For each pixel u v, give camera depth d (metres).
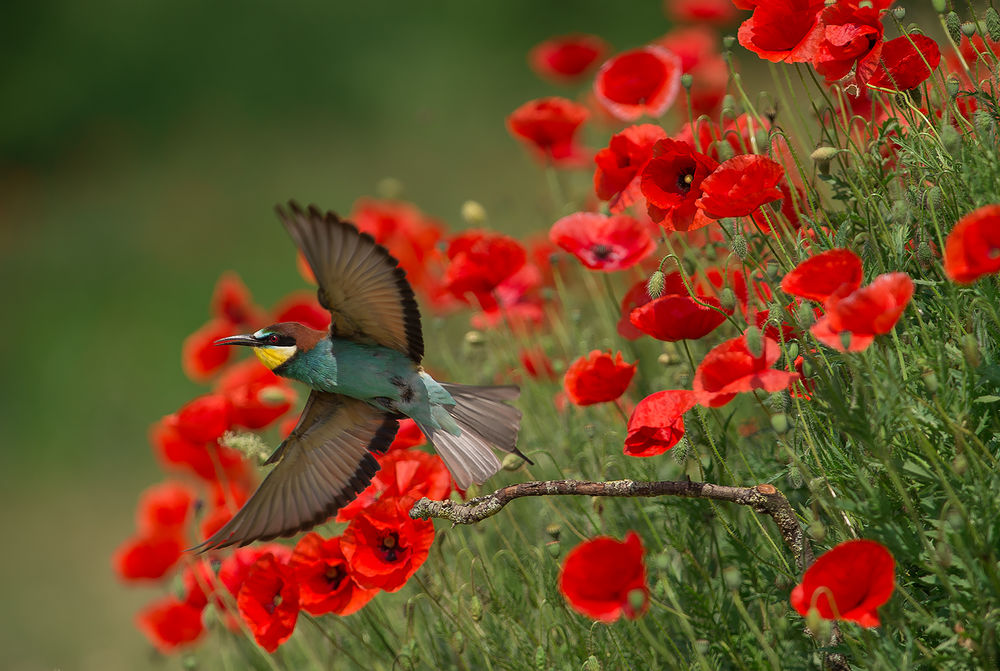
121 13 33.34
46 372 23.23
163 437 8.43
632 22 30.02
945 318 5.04
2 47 33.22
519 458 6.19
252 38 32.34
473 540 7.18
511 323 8.51
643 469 6.41
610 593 4.45
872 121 5.89
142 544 8.91
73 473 19.67
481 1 31.30
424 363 9.79
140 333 23.78
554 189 8.95
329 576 5.95
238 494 8.14
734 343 4.71
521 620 6.39
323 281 6.00
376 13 32.16
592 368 5.91
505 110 27.81
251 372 8.57
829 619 4.19
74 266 27.09
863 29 5.59
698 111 10.47
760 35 5.87
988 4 5.50
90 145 31.62
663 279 5.64
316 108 30.33
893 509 4.75
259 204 27.28
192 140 30.58
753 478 5.64
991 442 4.80
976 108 5.84
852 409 4.55
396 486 6.26
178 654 8.09
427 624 6.95
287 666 7.63
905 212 5.16
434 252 9.77
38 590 16.05
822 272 4.50
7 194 30.88
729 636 5.18
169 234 27.42
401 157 26.92
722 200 5.24
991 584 4.23
